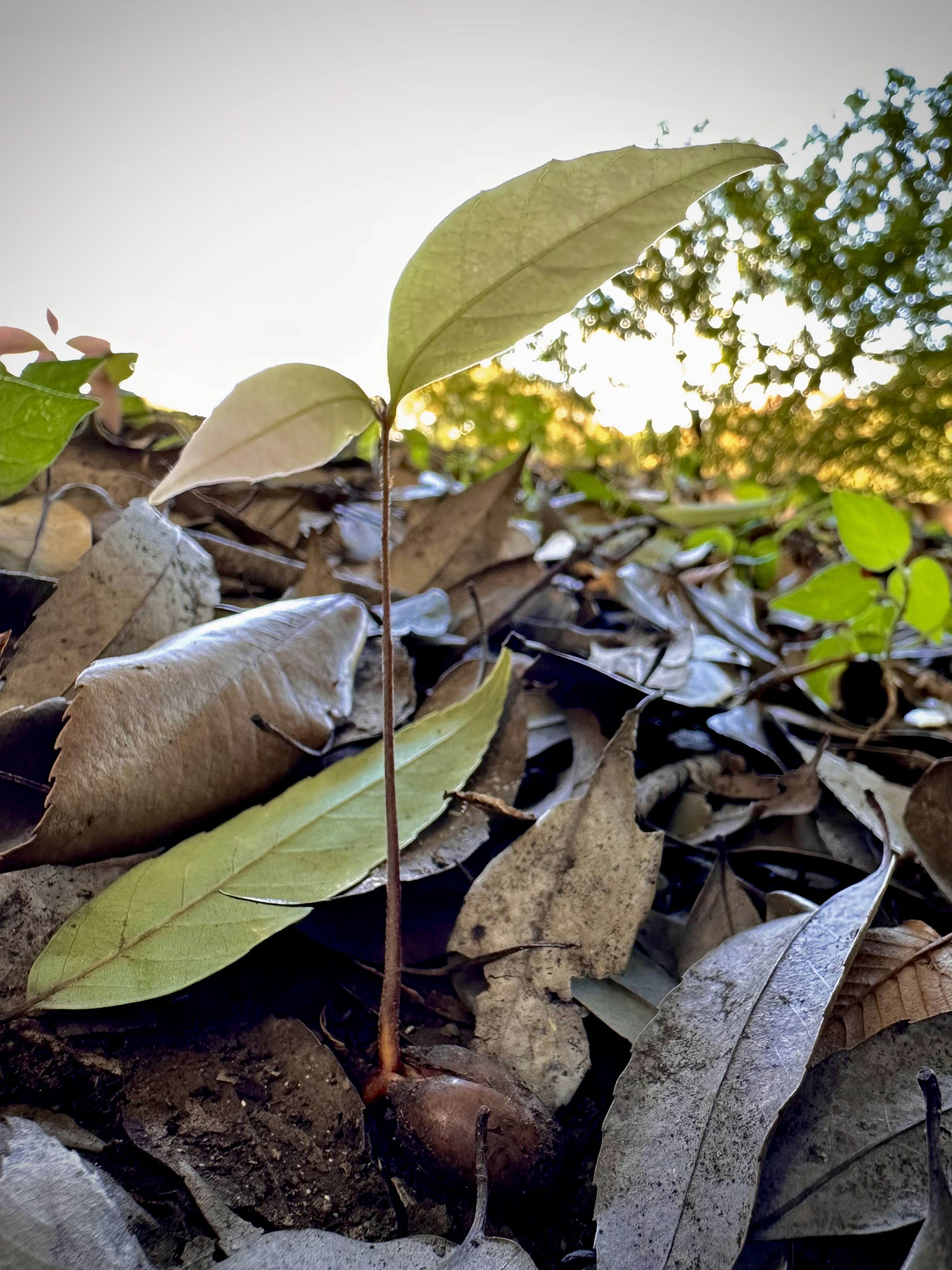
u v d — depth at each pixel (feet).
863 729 0.76
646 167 0.35
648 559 1.23
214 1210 0.32
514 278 0.36
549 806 0.52
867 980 0.40
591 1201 0.35
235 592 0.72
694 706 0.68
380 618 0.65
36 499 0.58
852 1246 0.33
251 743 0.45
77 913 0.39
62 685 0.49
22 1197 0.29
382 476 0.37
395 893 0.37
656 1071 0.36
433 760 0.47
